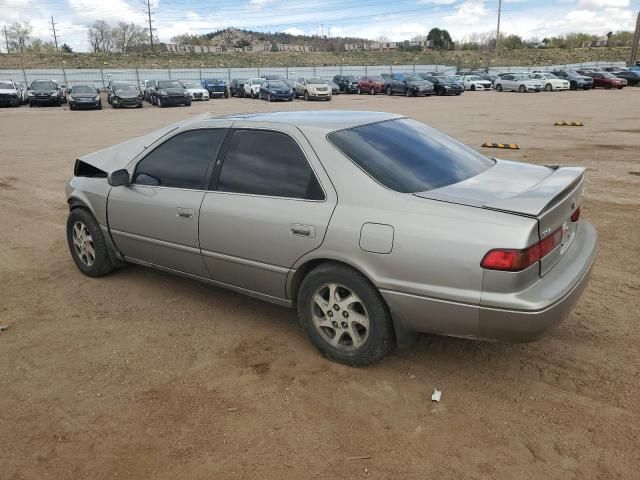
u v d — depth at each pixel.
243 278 3.96
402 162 3.53
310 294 3.58
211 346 3.91
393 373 3.49
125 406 3.23
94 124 22.05
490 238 2.87
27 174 11.27
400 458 2.74
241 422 3.06
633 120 19.23
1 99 33.59
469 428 2.95
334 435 2.93
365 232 3.21
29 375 3.58
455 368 3.53
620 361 3.55
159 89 33.47
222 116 4.43
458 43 103.69
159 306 4.59
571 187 3.35
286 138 3.73
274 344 3.91
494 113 23.17
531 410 3.09
